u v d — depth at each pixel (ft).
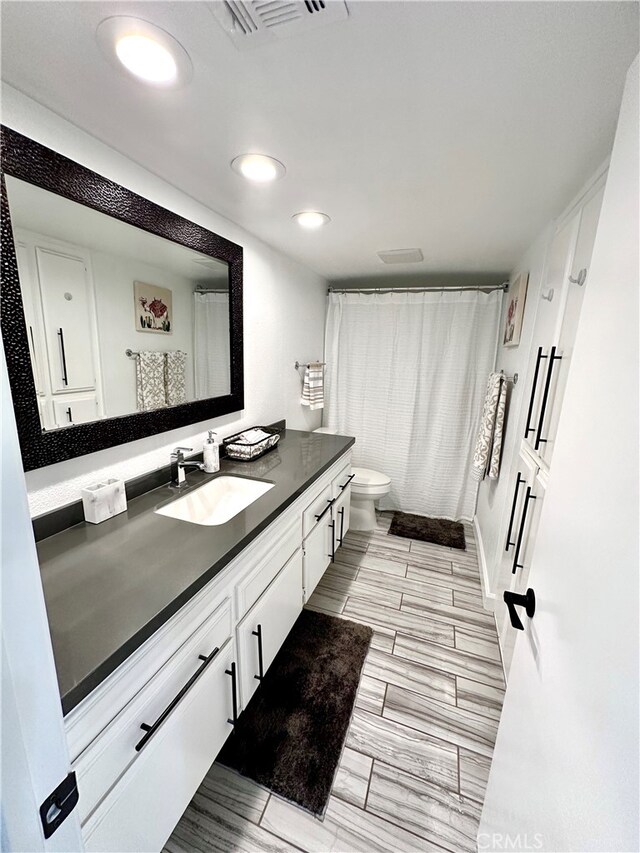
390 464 10.44
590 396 2.01
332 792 3.78
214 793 3.76
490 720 4.58
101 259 3.66
